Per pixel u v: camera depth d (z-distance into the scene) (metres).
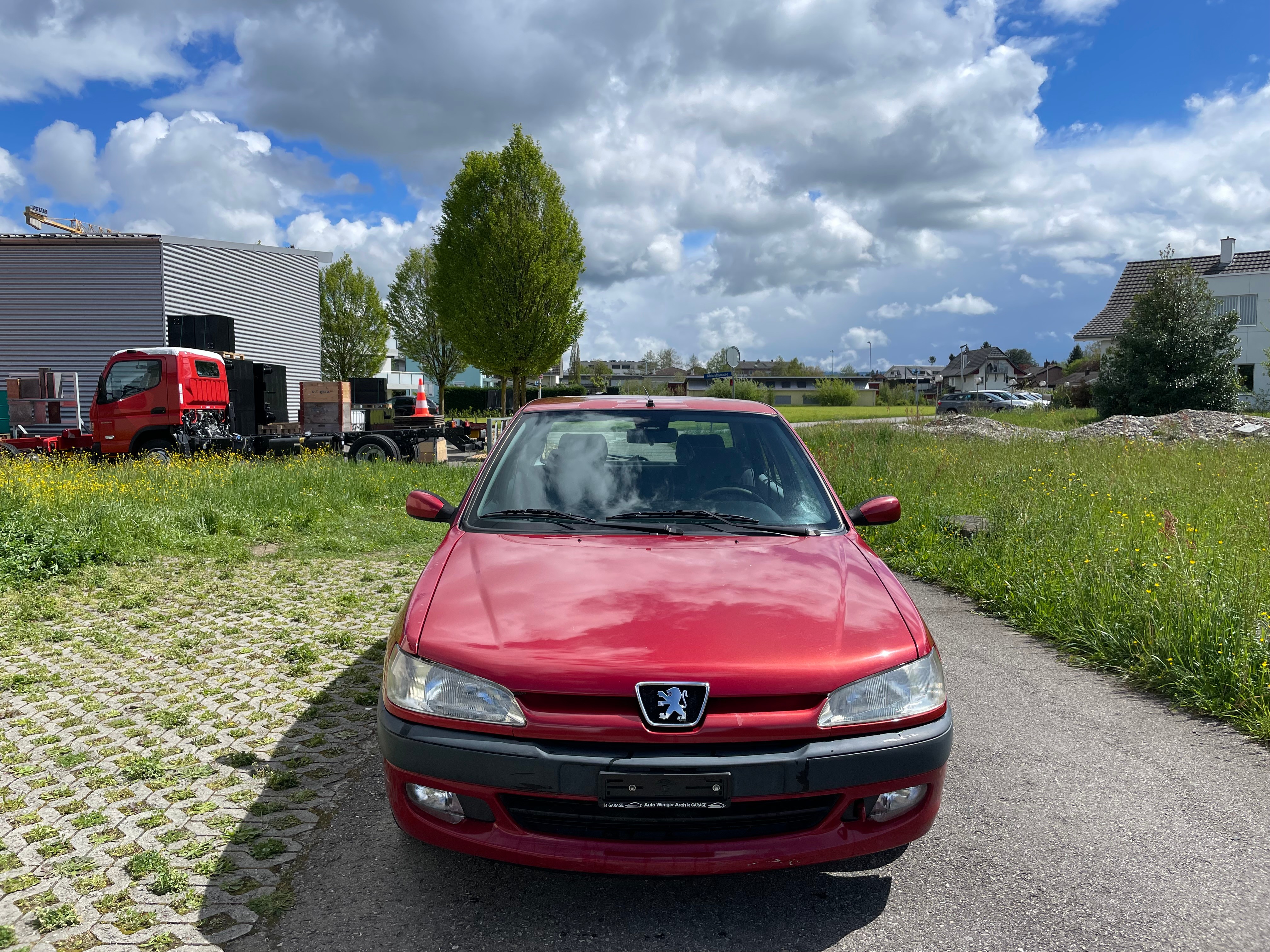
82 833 2.94
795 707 2.34
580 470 3.62
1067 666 4.91
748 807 2.30
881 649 2.48
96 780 3.34
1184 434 19.77
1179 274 30.20
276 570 7.34
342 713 4.09
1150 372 29.73
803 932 2.42
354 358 45.69
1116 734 3.90
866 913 2.51
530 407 4.15
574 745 2.29
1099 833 2.99
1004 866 2.78
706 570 2.87
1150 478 10.62
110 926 2.40
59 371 19.17
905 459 13.58
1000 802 3.22
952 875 2.72
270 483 10.91
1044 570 6.21
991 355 110.25
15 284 20.30
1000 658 5.04
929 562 7.23
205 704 4.20
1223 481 10.29
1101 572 5.77
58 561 6.97
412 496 3.71
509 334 29.34
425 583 2.88
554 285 29.50
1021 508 7.99
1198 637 4.57
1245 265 39.00
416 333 42.00
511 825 2.33
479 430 18.59
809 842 2.33
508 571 2.87
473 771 2.31
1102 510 8.32
